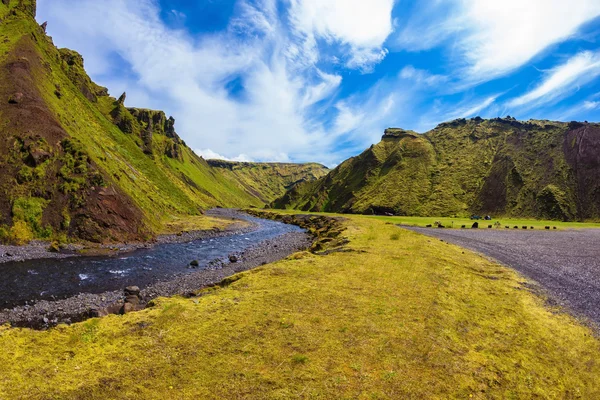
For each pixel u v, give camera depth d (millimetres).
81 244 38406
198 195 187875
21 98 47000
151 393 8742
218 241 53000
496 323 14016
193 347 11422
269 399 8438
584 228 74312
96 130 78375
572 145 140750
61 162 43250
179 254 40406
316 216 114375
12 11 73312
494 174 149125
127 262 34281
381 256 27250
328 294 17125
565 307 17203
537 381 9812
